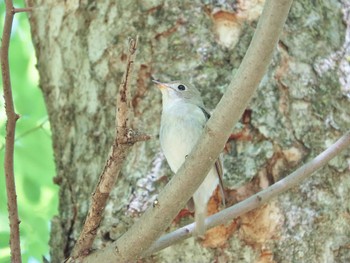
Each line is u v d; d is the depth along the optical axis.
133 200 8.59
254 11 9.48
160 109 9.17
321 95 9.12
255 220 8.32
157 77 9.27
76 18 10.23
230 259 8.24
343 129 9.01
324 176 8.63
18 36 14.41
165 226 6.52
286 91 9.02
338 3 9.98
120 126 5.96
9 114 6.65
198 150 6.23
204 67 9.20
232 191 8.46
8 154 6.70
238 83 6.09
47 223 13.17
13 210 6.80
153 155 8.86
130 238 6.58
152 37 9.48
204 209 7.87
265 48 6.01
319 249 8.30
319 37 9.55
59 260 9.11
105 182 6.27
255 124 8.72
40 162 13.03
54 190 13.34
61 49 10.35
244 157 8.59
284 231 8.30
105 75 9.62
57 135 10.12
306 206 8.45
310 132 8.86
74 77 10.03
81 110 9.76
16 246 6.87
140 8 9.67
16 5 14.31
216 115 6.15
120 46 9.62
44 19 10.80
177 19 9.48
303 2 9.74
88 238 6.74
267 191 7.58
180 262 8.30
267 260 8.22
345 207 8.58
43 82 10.68
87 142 9.52
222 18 9.44
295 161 8.66
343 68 9.45
